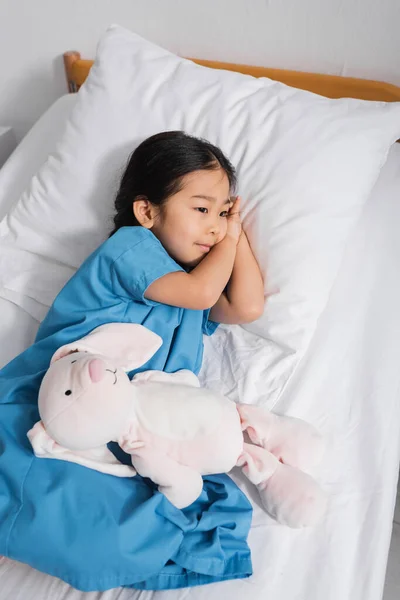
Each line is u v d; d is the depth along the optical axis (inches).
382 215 44.8
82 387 28.3
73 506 28.1
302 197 37.7
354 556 29.7
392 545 46.8
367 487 32.2
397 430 35.1
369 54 46.8
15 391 33.1
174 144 36.3
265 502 31.2
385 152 40.4
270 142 39.4
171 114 42.0
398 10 43.4
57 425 28.3
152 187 36.2
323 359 37.8
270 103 40.8
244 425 33.5
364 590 28.4
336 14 45.4
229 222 38.3
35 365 34.9
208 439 30.8
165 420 30.7
